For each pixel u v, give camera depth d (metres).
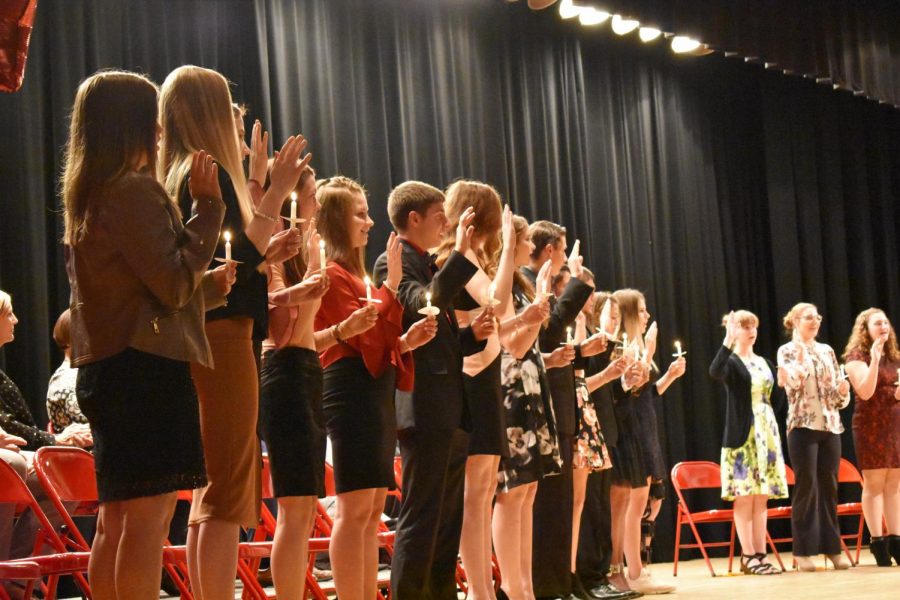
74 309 1.96
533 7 7.48
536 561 4.15
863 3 9.01
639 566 5.12
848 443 9.08
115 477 1.87
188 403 1.93
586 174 8.27
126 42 5.92
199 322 2.00
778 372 6.71
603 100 8.46
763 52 8.18
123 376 1.88
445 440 3.15
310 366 2.62
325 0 6.83
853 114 9.88
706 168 9.05
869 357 6.90
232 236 2.19
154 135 2.02
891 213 9.95
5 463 3.04
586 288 3.97
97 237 1.92
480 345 3.32
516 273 3.96
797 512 6.64
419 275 3.32
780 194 9.36
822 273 9.48
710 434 8.56
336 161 6.75
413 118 7.28
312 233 2.78
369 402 2.81
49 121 5.52
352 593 2.74
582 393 4.50
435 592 3.24
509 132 7.82
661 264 8.62
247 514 2.25
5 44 2.78
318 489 2.59
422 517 3.14
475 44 7.70
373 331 2.85
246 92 6.35
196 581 2.26
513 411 3.70
